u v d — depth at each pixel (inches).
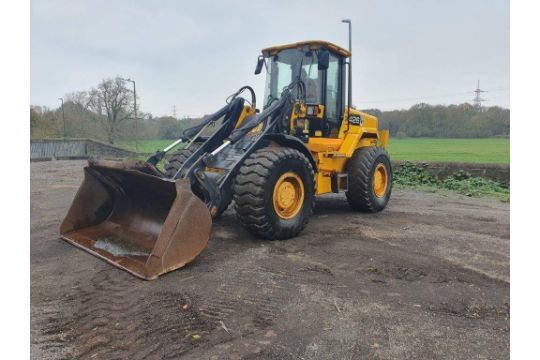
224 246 177.5
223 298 125.6
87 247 166.7
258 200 173.2
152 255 138.5
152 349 97.9
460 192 373.1
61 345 99.5
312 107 228.5
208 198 169.3
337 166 247.3
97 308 118.0
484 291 135.7
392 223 232.1
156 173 163.2
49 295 126.3
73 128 1225.4
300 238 194.1
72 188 363.6
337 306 122.3
